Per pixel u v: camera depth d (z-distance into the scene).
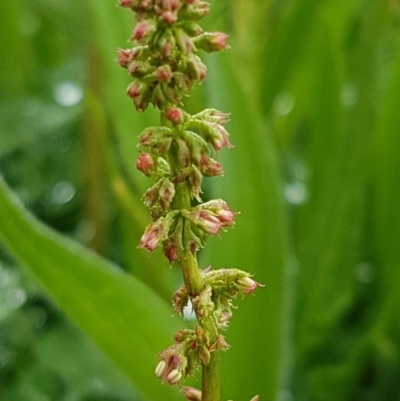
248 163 0.14
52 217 0.21
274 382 0.14
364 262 0.19
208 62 0.15
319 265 0.17
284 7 0.21
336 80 0.18
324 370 0.17
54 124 0.21
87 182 0.18
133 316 0.12
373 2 0.18
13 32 0.24
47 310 0.18
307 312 0.17
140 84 0.06
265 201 0.14
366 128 0.17
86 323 0.13
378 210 0.18
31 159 0.21
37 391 0.15
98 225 0.18
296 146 0.24
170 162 0.06
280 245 0.14
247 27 0.19
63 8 0.20
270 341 0.14
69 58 0.26
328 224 0.17
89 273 0.12
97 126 0.18
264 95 0.20
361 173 0.17
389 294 0.17
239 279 0.06
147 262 0.16
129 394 0.15
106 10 0.16
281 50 0.19
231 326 0.14
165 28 0.06
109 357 0.13
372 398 0.17
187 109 0.17
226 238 0.14
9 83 0.24
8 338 0.16
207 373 0.07
